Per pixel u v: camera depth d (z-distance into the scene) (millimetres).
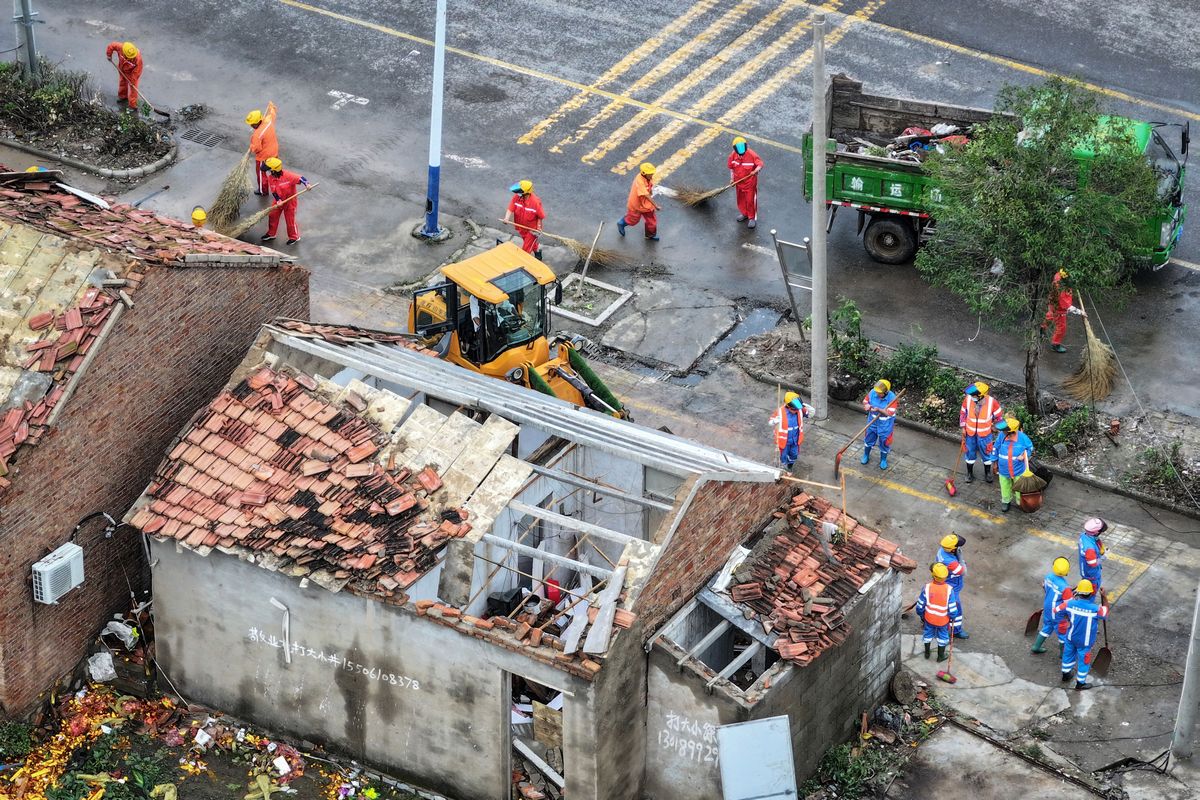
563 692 29281
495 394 34281
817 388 43688
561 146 55031
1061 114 40781
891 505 41031
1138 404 44312
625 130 55781
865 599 32531
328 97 57156
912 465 42406
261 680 32656
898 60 58781
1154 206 42219
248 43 59812
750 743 29484
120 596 34406
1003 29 60312
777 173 54000
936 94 56844
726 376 45906
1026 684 35750
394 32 60594
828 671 32094
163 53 59188
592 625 29047
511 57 59344
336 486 31641
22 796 31562
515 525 32938
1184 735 33156
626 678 29906
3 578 31047
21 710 32750
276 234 50594
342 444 32219
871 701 34375
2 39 59812
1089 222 40531
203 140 54938
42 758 32438
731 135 55562
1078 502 41125
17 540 31047
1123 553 39469
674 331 47562
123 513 33594
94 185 52625
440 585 30844
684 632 31672
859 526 33906
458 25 61062
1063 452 42312
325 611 31016
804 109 56688
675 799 31672
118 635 34125
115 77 58250
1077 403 44188
